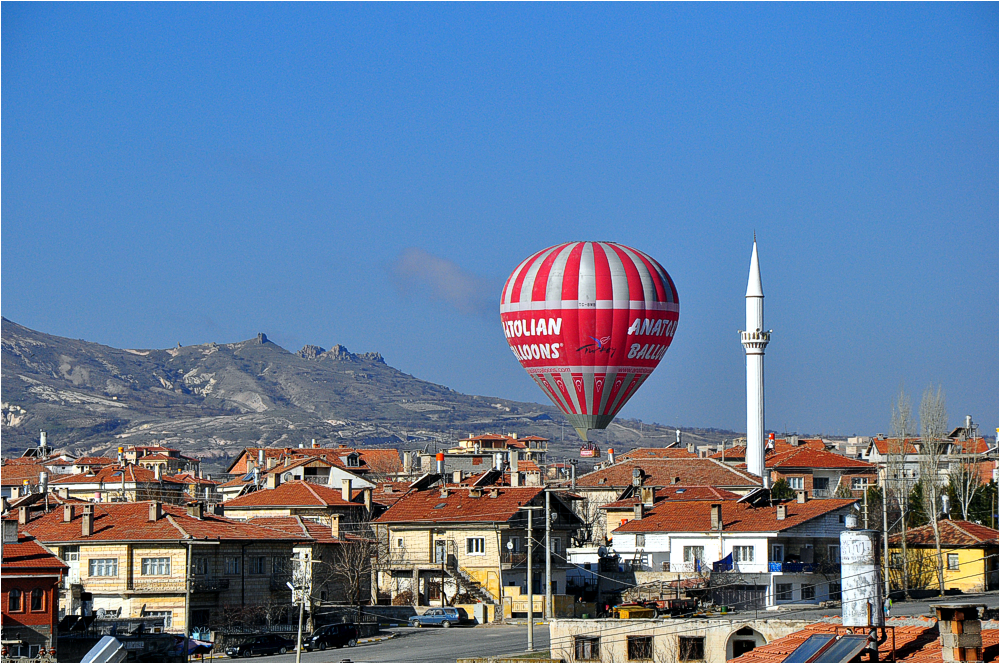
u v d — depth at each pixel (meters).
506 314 156.50
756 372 194.75
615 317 149.62
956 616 57.25
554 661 89.00
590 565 135.75
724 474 168.38
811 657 60.50
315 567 128.12
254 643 107.88
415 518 135.62
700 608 112.56
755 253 198.75
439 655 98.56
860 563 67.38
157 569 116.00
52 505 139.88
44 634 97.88
